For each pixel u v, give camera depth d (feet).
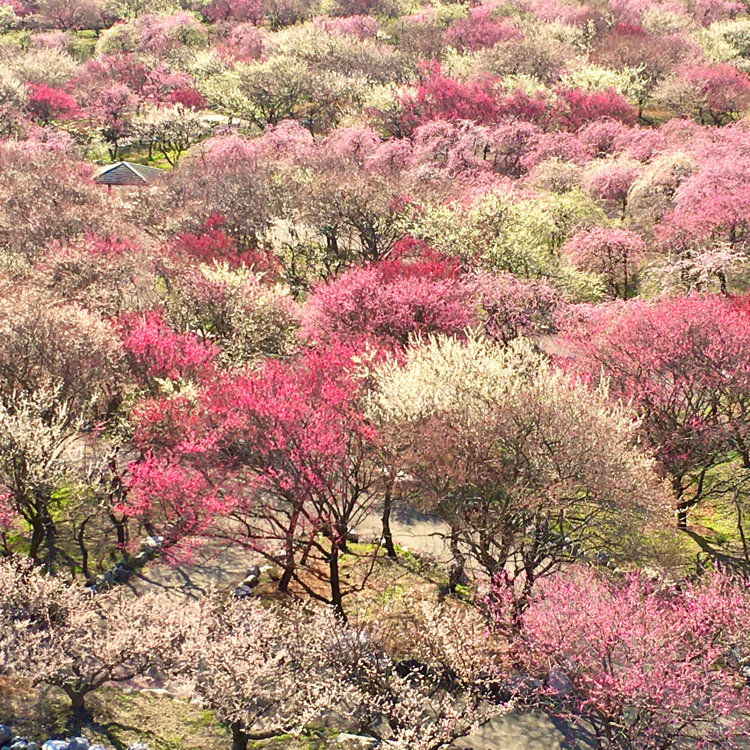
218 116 373.20
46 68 405.18
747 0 483.51
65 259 149.38
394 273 144.77
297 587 95.25
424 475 90.74
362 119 314.55
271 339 138.31
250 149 262.47
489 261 156.76
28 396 103.65
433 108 307.58
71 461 101.91
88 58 466.29
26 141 299.17
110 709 75.77
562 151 249.75
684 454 108.06
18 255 166.50
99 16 524.52
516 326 139.33
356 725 76.13
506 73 351.25
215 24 495.82
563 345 131.85
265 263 169.78
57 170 214.69
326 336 132.77
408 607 89.51
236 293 139.54
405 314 128.67
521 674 79.92
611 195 212.64
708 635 76.89
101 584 93.66
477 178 224.12
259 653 72.84
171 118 325.83
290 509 108.47
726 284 162.81
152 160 330.34
